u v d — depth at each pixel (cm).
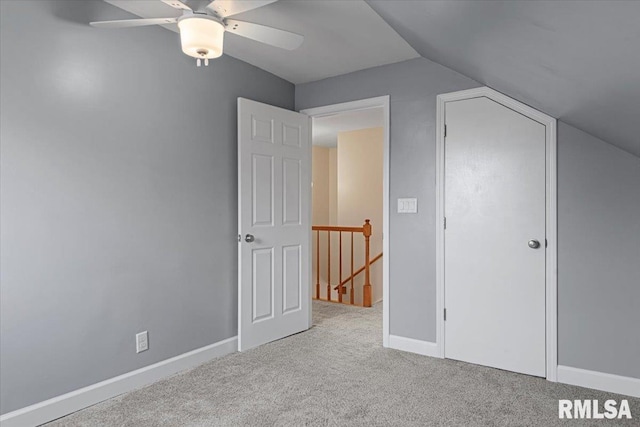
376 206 591
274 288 340
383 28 262
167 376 267
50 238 211
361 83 341
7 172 196
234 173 319
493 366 284
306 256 373
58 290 214
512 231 277
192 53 203
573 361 258
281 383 257
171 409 223
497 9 130
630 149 232
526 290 273
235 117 319
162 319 266
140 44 253
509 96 274
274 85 355
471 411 221
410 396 239
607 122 203
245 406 226
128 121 246
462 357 296
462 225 295
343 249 633
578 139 256
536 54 157
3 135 194
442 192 302
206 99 296
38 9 206
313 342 338
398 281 322
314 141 696
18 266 199
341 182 622
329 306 474
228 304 314
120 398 236
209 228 299
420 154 312
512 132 277
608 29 109
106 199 235
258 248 325
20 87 199
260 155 327
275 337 341
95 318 230
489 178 285
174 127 273
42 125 207
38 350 206
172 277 272
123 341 244
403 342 320
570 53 138
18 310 199
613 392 245
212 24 196
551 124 263
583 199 255
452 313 299
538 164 268
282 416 215
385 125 328
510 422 209
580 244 256
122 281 243
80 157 223
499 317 282
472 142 291
